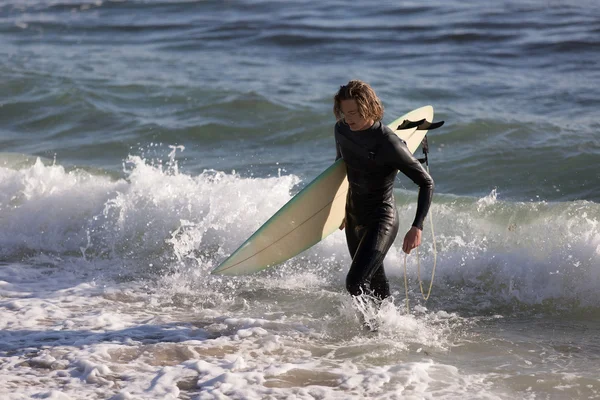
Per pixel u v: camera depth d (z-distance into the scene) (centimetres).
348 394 1547
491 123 3916
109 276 2427
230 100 4541
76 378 1638
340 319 2008
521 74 5000
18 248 2703
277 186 2775
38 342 1850
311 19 6981
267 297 2206
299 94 4703
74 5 8338
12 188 2989
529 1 7225
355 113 1577
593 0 7112
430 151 3694
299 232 1852
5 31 7212
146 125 4284
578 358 1750
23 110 4622
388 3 7494
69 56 6088
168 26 7094
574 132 3753
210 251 2595
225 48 6172
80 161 3816
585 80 4744
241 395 1541
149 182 2891
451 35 6147
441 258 2378
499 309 2116
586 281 2153
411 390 1564
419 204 1638
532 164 3441
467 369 1691
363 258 1700
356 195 1723
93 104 4653
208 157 3825
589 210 2441
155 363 1719
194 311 2103
